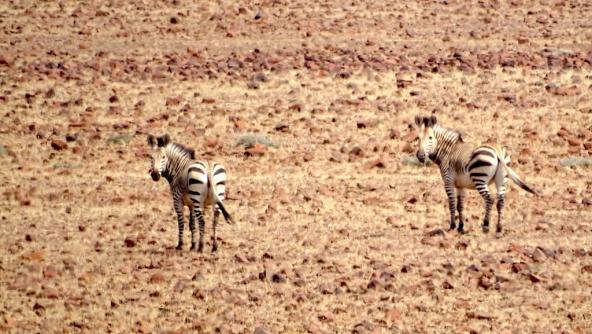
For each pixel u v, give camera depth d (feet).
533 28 589.32
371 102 447.83
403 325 223.30
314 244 279.69
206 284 248.93
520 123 421.18
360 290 244.42
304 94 462.60
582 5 631.97
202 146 393.09
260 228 296.51
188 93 465.06
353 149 381.40
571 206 318.65
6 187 344.49
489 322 225.56
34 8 618.85
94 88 474.08
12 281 252.62
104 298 240.73
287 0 634.02
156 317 229.04
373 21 596.29
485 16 611.88
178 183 273.33
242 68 505.25
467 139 399.65
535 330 220.84
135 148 394.93
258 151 380.58
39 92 464.65
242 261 266.16
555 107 444.55
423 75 488.44
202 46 553.23
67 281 252.83
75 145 397.19
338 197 330.34
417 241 282.97
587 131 413.59
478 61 512.22
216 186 269.44
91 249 279.49
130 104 450.71
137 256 272.10
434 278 252.01
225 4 629.51
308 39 564.71
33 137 406.82
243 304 236.02
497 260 265.13
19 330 220.84
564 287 246.47
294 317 227.61
